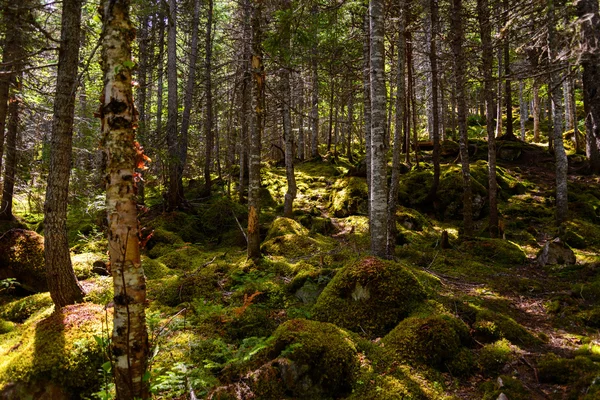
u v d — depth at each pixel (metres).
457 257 9.21
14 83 8.73
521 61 14.88
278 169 20.28
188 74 15.59
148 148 12.66
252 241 8.27
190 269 8.91
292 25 7.59
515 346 4.98
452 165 15.95
